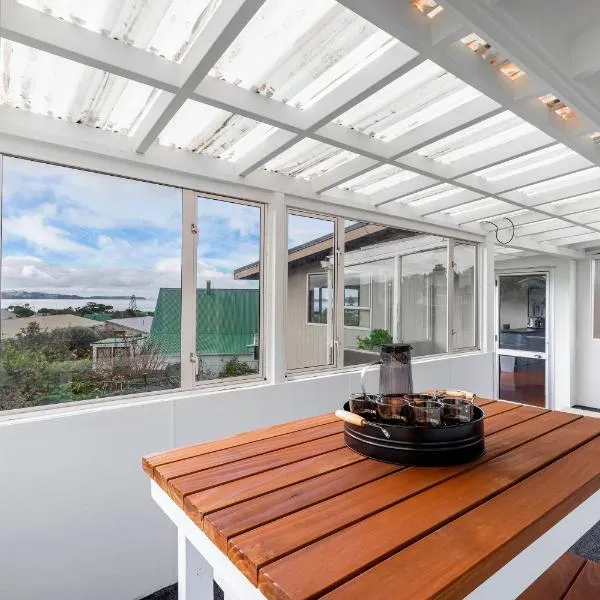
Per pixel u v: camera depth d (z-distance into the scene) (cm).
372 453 131
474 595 82
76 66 167
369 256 369
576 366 664
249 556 81
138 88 185
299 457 134
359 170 267
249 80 183
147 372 243
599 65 152
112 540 221
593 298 648
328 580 73
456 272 458
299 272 314
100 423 217
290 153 262
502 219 445
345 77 183
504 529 91
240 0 128
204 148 248
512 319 722
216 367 270
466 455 128
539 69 158
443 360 417
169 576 240
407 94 200
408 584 73
